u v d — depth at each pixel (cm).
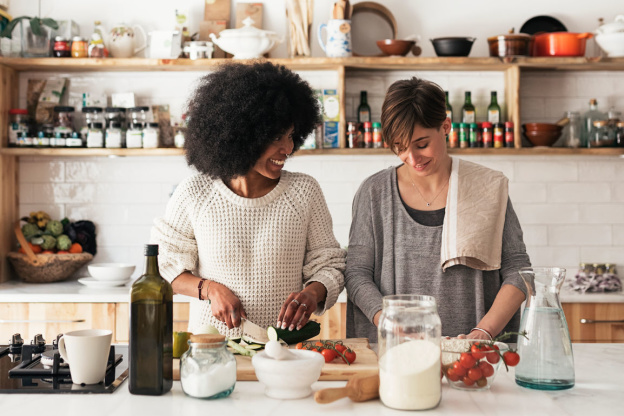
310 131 201
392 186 208
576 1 370
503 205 202
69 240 358
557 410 128
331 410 129
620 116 358
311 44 371
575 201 371
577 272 356
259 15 369
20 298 316
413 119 184
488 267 197
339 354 157
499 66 352
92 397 137
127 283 347
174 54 351
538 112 372
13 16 371
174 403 133
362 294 192
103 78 374
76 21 373
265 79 183
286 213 192
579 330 318
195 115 186
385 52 347
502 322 180
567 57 342
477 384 141
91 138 350
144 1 373
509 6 369
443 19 370
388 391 129
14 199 368
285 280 192
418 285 202
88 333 151
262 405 132
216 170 185
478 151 343
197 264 199
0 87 351
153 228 196
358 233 209
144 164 375
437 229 201
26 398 137
